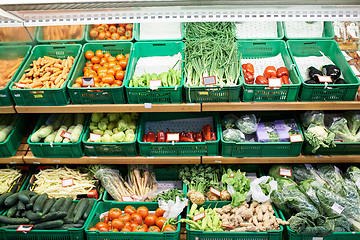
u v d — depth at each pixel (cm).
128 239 299
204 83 303
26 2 259
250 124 328
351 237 289
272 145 323
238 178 327
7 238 311
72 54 360
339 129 323
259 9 272
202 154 334
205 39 338
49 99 310
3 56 317
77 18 278
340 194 311
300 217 291
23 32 339
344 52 349
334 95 302
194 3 269
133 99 312
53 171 353
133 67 341
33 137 327
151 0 263
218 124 343
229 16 274
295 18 272
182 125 380
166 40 358
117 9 273
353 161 329
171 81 310
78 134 328
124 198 336
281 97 305
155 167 369
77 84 313
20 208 307
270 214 302
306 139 317
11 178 347
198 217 303
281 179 324
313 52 357
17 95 307
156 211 321
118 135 329
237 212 306
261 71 338
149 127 379
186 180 341
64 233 303
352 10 272
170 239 295
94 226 320
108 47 360
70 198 325
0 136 325
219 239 298
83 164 365
